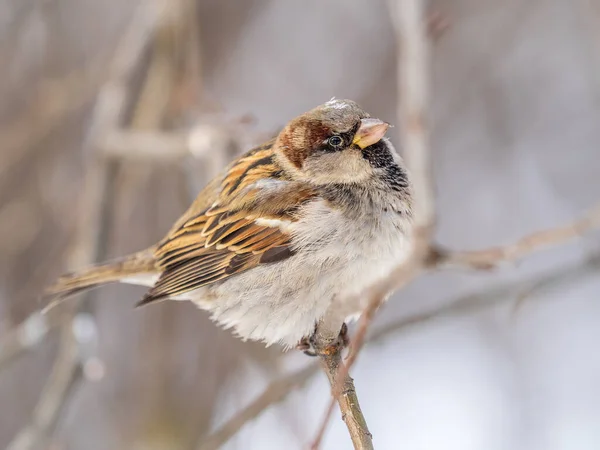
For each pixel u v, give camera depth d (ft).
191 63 34.78
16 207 39.73
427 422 38.63
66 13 42.65
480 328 42.86
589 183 44.34
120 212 36.83
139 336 40.52
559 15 45.70
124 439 38.86
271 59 46.70
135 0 43.29
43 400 28.30
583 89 45.52
